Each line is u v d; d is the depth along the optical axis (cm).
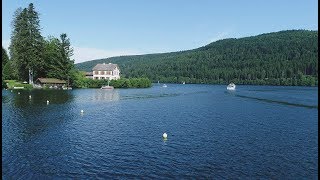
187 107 7912
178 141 4038
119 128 4869
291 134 4491
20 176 2731
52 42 15888
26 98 9012
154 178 2752
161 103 8919
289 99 10594
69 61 15800
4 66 14600
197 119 5838
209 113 6725
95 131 4606
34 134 4272
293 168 3025
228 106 8231
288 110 7325
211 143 3944
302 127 5034
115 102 8906
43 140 3966
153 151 3562
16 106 7056
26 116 5684
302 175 2844
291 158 3334
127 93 12975
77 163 3109
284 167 3048
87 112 6619
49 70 15150
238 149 3672
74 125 5041
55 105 7594
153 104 8594
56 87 14575
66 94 11238
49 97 9650
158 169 2973
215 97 11562
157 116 6212
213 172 2906
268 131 4703
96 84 17025
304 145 3869
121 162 3162
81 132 4512
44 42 15225
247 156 3400
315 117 6150
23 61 13762
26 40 13838
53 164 3062
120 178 2742
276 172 2912
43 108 6906
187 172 2902
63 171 2881
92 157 3312
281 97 11544
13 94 10288
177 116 6228
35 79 14875
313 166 3080
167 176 2800
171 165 3086
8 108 6662
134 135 4369
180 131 4669
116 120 5644
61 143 3847
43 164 3055
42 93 11225
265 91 16100
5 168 2908
